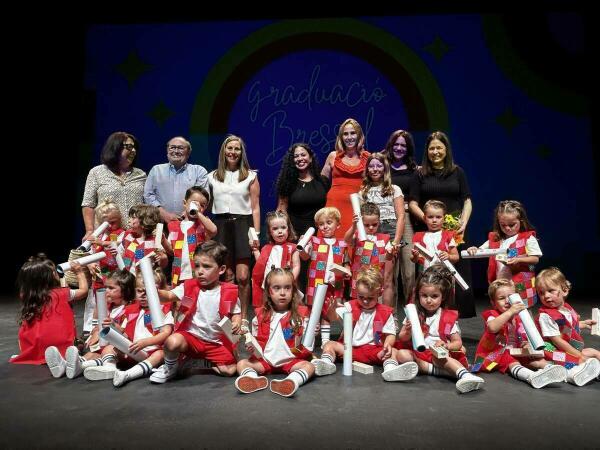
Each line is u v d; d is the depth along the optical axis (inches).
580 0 235.1
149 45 247.6
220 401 80.5
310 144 246.7
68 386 88.7
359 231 120.5
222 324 91.4
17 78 243.9
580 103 238.8
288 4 245.1
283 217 126.5
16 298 209.0
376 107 245.1
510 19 239.9
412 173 143.1
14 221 251.4
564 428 69.3
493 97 241.4
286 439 65.2
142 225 126.7
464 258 129.4
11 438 65.6
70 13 242.8
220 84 247.9
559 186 240.4
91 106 247.1
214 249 96.3
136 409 76.6
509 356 99.3
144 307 104.4
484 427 69.7
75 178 249.3
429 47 243.3
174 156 144.7
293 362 96.4
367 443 64.1
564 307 102.1
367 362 104.8
